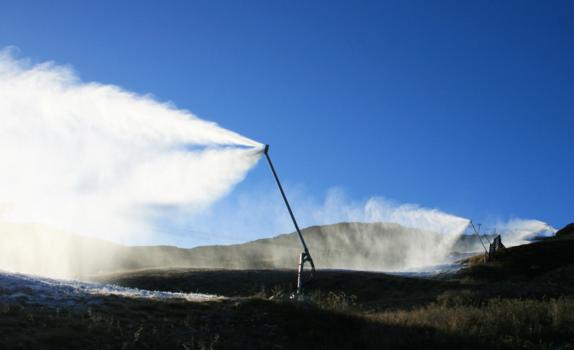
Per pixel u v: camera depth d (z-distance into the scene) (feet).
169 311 70.69
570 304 81.61
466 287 168.45
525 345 66.49
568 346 65.57
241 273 226.38
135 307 70.13
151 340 57.62
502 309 81.20
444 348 66.28
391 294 176.55
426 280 185.26
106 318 62.59
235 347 60.59
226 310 74.23
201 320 68.95
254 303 76.95
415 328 73.20
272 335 67.62
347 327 73.51
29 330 53.01
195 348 57.98
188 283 215.31
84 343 52.65
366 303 138.51
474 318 77.92
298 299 81.92
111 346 53.36
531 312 79.25
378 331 71.51
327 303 83.92
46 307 64.03
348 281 193.67
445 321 75.92
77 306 66.59
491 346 66.44
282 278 209.56
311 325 71.41
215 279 217.56
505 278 204.74
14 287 70.08
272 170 111.14
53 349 49.83
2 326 52.75
